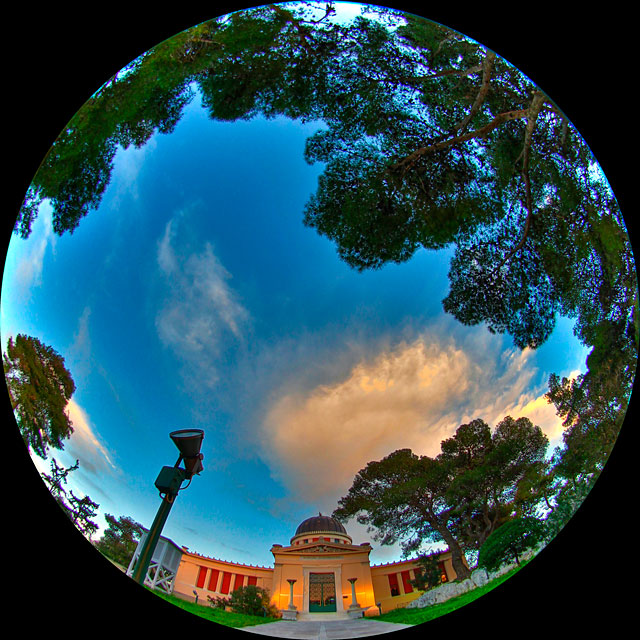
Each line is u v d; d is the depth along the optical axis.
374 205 5.61
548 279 6.02
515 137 6.26
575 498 6.25
